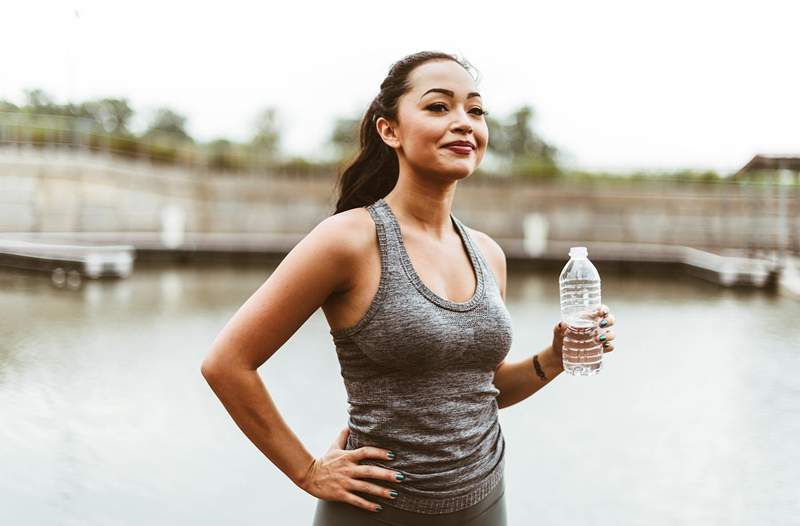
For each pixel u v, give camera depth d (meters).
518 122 37.66
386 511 1.61
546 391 7.29
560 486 4.88
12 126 30.31
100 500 4.53
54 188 27.09
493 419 1.74
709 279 18.14
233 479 4.89
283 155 33.25
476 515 1.65
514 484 4.91
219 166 32.75
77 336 9.93
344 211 1.83
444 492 1.59
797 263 18.23
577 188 28.50
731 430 6.07
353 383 1.66
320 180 29.61
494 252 1.92
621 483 4.93
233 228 29.27
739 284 16.88
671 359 8.88
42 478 4.86
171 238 24.19
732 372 8.16
